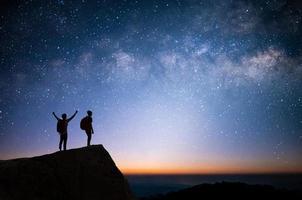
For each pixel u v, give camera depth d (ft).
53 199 32.09
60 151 36.40
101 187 34.53
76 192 33.45
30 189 31.50
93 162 36.50
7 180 31.30
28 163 33.78
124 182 36.40
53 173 33.83
